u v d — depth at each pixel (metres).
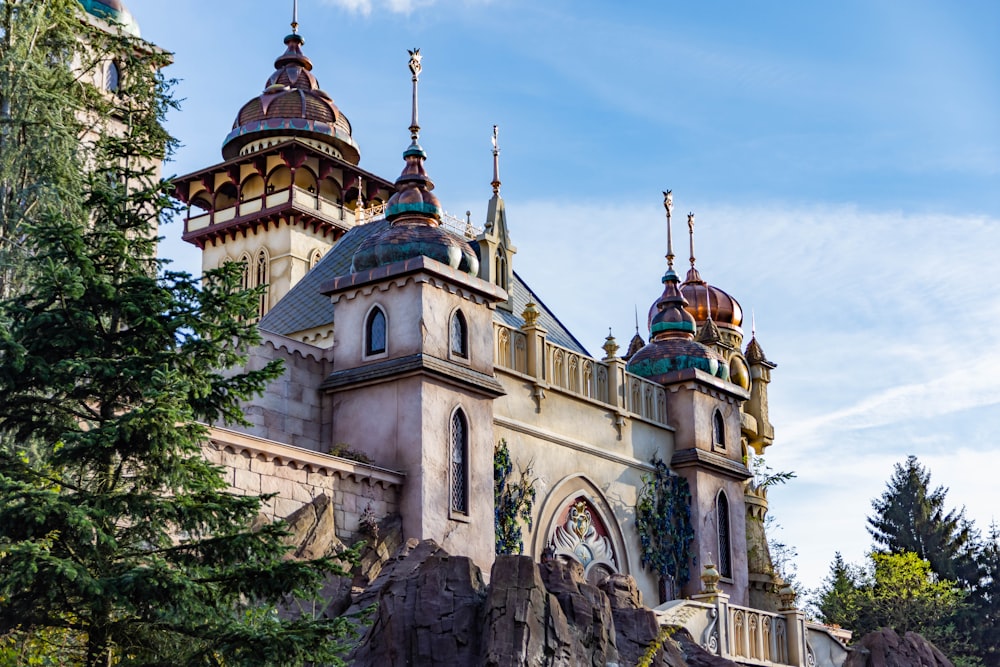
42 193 27.33
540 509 42.94
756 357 63.19
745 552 50.59
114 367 21.78
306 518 33.25
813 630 45.06
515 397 43.00
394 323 38.81
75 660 22.52
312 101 75.56
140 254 23.64
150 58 32.19
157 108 29.77
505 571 29.62
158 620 21.58
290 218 72.38
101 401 22.72
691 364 50.19
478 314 40.41
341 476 35.88
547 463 43.59
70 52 31.19
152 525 22.17
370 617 29.39
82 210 25.67
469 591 29.84
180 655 21.69
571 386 45.72
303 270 72.31
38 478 21.83
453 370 38.78
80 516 20.48
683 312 52.19
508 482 41.84
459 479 38.75
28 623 21.42
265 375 23.02
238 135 74.38
